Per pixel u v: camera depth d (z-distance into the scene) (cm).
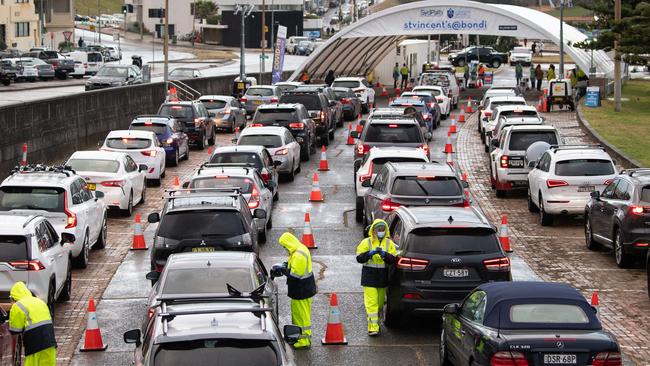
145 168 5847
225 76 13950
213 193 3666
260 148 5534
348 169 7338
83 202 4284
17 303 2523
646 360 2973
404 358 2995
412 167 4294
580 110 10769
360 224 5219
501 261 3117
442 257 3103
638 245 4122
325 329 3322
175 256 2719
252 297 2259
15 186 4028
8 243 3141
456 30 13612
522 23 13338
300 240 4794
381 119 6025
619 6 10481
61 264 3525
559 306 2353
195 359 1831
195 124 8450
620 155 7219
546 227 5203
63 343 3167
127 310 3584
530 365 2220
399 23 13788
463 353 2481
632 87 14600
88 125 8150
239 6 14500
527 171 5959
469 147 8762
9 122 6288
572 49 12975
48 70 15662
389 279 3216
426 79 13075
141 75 13188
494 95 10738
